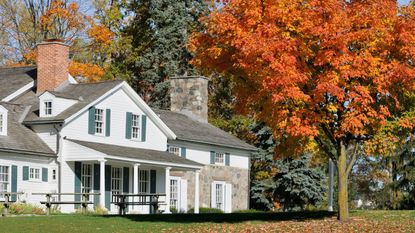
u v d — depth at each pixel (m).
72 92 39.19
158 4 58.12
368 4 23.98
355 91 23.50
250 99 24.92
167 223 26.05
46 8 58.31
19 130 36.34
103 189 35.56
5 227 23.86
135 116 40.72
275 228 23.92
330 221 26.16
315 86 24.20
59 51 40.09
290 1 23.77
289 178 50.97
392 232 22.66
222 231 23.23
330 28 22.86
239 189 48.91
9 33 57.75
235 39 23.64
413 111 26.16
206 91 50.09
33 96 40.56
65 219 26.91
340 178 26.58
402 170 50.28
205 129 47.75
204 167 45.66
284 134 27.75
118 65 58.78
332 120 24.69
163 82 56.91
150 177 41.41
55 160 36.28
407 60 24.23
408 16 24.03
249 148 49.34
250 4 23.83
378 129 25.41
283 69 22.30
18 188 34.62
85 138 37.47
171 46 57.59
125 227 24.45
